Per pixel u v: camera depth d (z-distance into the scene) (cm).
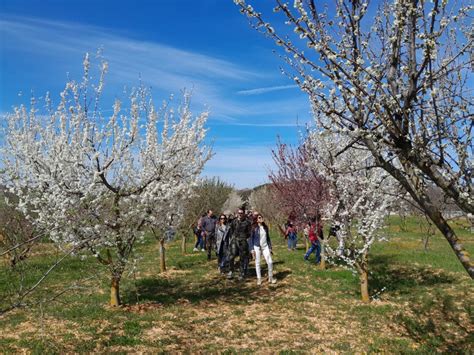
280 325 783
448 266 1293
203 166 1058
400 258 1459
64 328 732
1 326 740
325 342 694
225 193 2809
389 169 327
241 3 303
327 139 834
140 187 861
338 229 998
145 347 652
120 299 935
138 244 2158
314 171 1218
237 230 1217
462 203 307
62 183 792
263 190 2614
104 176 852
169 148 921
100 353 623
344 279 1149
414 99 317
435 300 923
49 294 953
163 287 1097
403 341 690
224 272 1298
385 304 909
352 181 875
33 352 614
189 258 1612
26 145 840
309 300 961
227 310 884
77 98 828
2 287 964
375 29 333
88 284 1064
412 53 302
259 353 639
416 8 294
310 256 1570
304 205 1390
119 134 873
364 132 312
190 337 708
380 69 324
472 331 738
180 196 1001
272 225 2639
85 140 801
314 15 315
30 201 820
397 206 933
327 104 331
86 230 775
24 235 927
